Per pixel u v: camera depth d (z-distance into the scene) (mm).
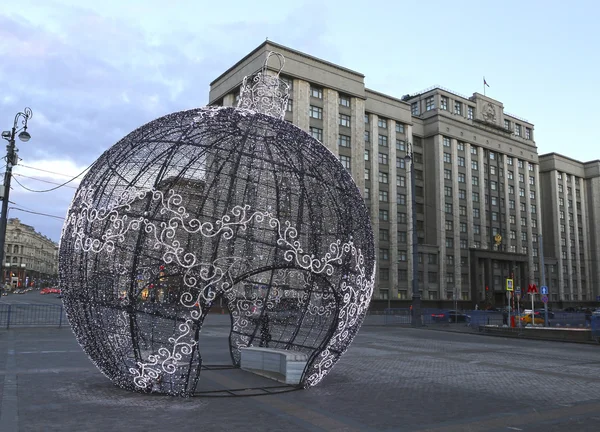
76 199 7789
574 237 87625
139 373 7574
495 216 73938
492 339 22641
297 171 7984
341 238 8219
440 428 6258
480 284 69125
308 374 8570
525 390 9141
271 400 7578
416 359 13945
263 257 7879
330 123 54969
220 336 19953
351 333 8703
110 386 8320
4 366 10656
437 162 67188
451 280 65875
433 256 64562
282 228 7594
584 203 91188
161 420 6203
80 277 7395
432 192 67250
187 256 7039
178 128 7707
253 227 7441
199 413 6605
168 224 7020
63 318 24156
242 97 9750
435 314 35812
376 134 61156
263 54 49969
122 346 7484
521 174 79438
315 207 8102
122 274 7152
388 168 61969
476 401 8000
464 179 70312
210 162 7488
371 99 61562
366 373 10898
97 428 5801
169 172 7312
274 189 7957
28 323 22406
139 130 8016
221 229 7188
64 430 5691
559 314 42156
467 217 69312
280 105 9758
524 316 34344
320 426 6184
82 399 7320
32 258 139500
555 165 86312
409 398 8117
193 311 7297
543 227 86500
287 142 8148
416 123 68812
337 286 8227
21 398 7375
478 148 73000
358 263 8406
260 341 10695
